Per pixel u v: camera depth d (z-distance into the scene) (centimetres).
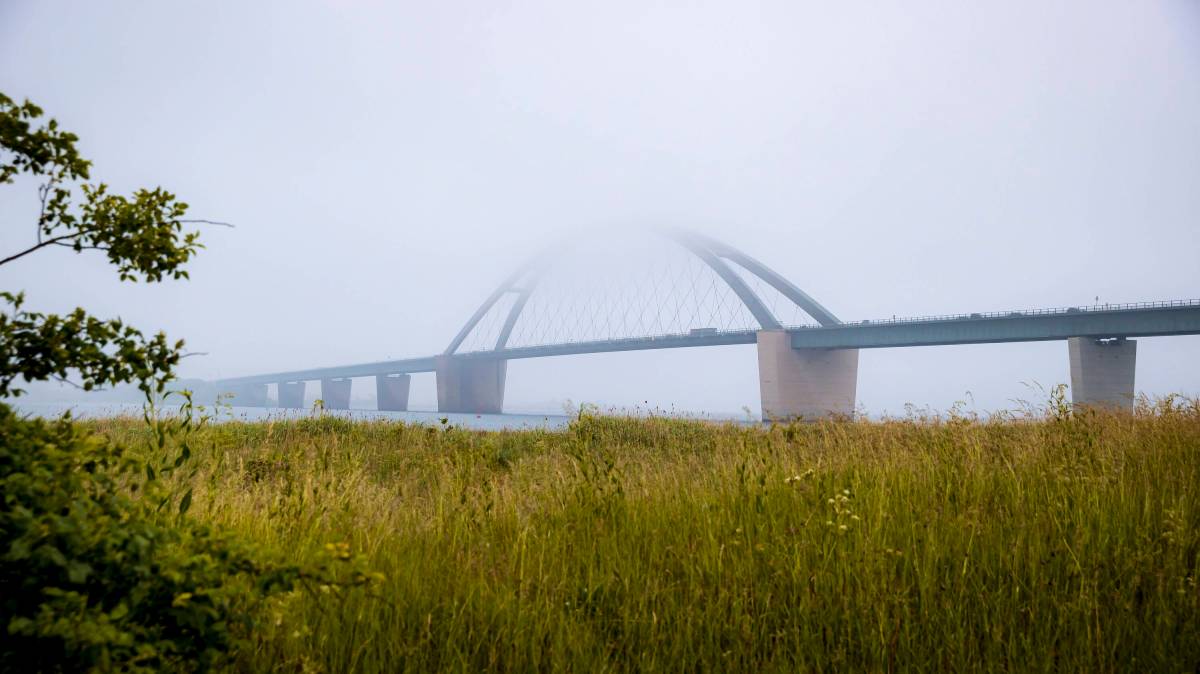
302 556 319
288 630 268
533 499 516
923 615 293
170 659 194
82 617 155
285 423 1268
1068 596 308
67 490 178
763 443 768
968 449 586
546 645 287
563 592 325
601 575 344
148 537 180
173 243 217
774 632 292
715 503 463
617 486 480
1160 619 277
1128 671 258
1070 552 336
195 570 182
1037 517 389
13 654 162
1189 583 303
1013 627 284
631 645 282
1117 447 595
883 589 306
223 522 332
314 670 249
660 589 325
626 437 1316
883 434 828
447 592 319
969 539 365
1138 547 342
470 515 443
